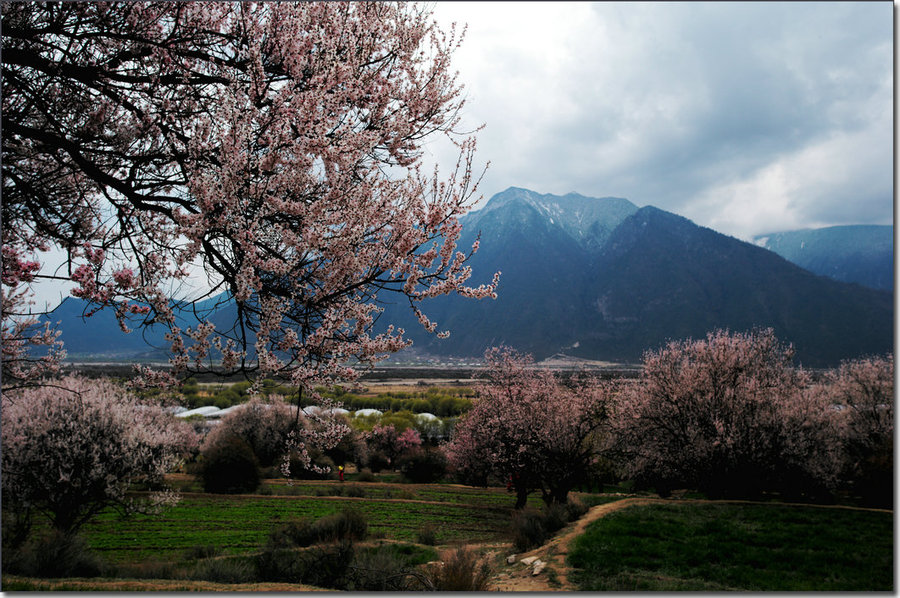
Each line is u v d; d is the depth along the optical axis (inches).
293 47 220.8
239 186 194.4
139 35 222.1
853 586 397.1
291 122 212.2
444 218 232.7
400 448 2177.7
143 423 803.4
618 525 577.6
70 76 217.9
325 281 215.8
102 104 247.6
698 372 969.5
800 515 617.3
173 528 979.9
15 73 225.6
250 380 202.4
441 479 1876.2
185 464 1689.2
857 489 1065.5
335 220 209.6
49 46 209.8
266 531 973.8
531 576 455.2
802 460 935.7
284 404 1775.3
